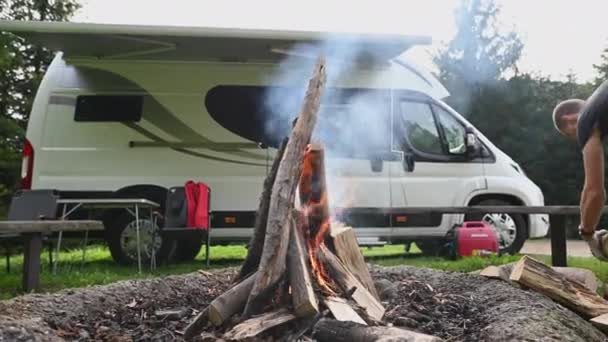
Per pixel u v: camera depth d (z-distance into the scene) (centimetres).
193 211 693
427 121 780
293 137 277
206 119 748
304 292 252
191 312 318
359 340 233
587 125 245
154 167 736
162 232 687
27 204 612
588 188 245
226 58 759
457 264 611
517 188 782
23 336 232
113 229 720
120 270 662
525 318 264
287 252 271
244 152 751
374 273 412
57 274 590
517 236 788
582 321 288
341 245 314
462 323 287
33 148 722
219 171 748
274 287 266
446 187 770
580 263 659
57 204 622
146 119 739
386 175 759
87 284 518
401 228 759
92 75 739
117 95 739
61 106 730
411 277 400
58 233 648
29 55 1563
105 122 734
